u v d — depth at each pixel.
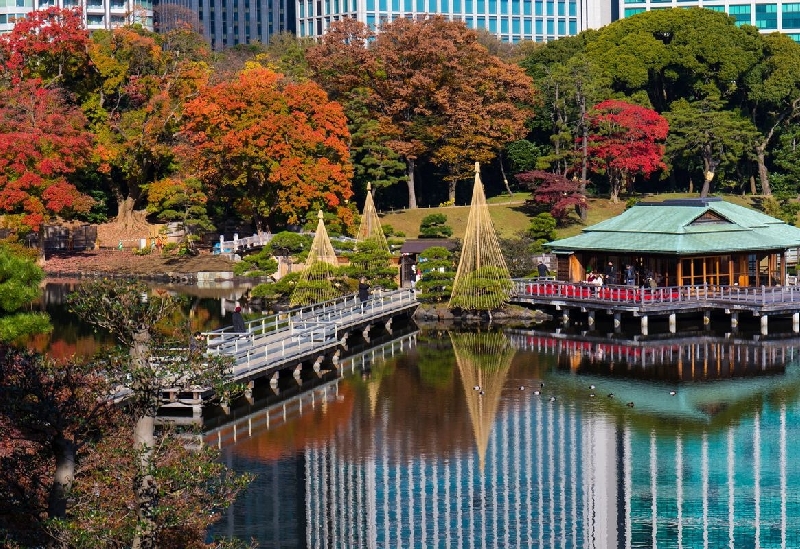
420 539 55.53
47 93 138.50
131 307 42.12
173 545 41.25
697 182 176.75
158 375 42.41
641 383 81.06
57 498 39.34
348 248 120.94
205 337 75.69
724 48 167.38
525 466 64.25
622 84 173.12
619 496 60.56
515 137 160.38
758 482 61.88
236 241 140.12
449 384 81.38
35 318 68.19
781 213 145.88
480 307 106.38
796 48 170.38
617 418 72.62
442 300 113.12
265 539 54.69
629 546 55.09
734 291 101.19
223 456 64.75
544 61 179.12
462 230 146.88
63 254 145.88
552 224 136.75
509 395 78.25
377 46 159.88
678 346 93.12
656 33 174.00
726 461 64.75
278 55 198.00
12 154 132.25
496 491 61.12
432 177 172.88
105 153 145.50
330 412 73.81
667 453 66.06
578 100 154.75
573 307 103.38
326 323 88.75
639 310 97.44
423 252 113.44
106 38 155.50
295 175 135.12
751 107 175.88
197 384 44.75
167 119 149.25
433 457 65.81
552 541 55.41
